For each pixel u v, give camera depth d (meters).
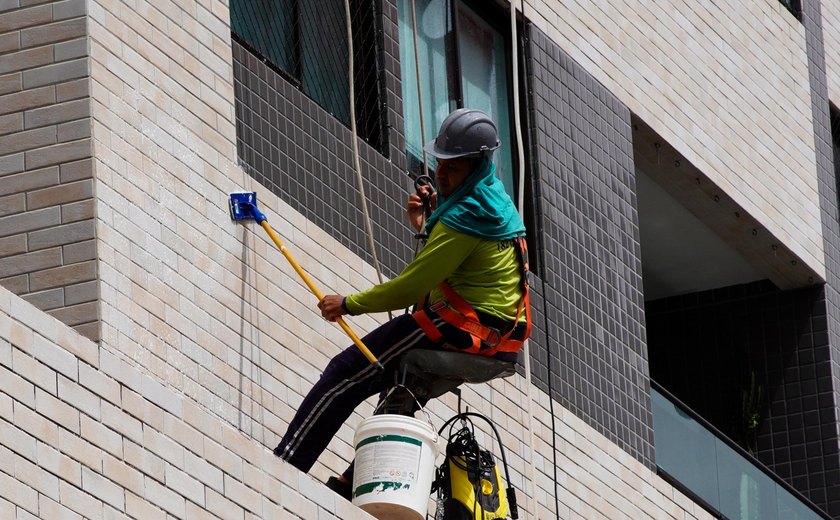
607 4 29.92
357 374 19.16
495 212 18.97
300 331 21.77
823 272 34.03
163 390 16.52
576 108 28.50
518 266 19.31
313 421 19.12
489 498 19.36
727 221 32.41
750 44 33.62
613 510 26.88
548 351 25.66
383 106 24.66
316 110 23.25
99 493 15.48
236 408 20.44
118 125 19.84
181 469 16.38
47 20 19.88
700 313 34.78
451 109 26.53
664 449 28.52
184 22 21.25
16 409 14.99
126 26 20.36
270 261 21.58
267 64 22.86
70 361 15.67
